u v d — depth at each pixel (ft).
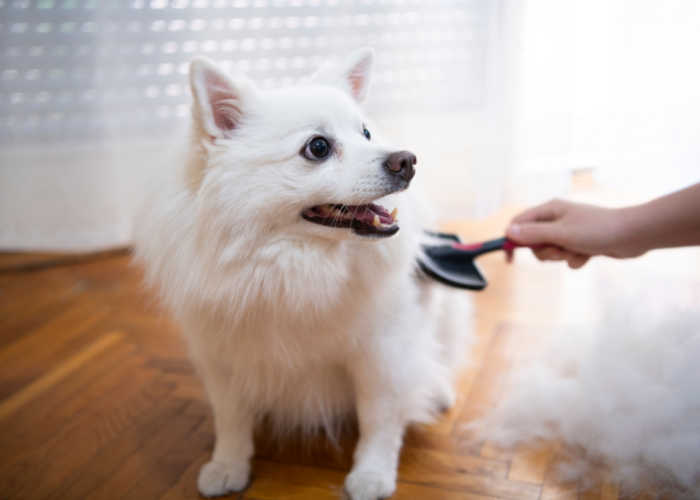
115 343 7.44
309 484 5.15
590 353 6.08
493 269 8.80
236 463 5.15
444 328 6.06
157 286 4.83
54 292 8.87
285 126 4.27
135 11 9.34
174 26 9.55
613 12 8.82
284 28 9.71
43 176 9.98
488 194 9.66
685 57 8.61
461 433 5.67
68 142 9.86
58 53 9.49
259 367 4.97
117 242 10.29
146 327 7.80
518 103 9.30
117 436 5.82
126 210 10.17
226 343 4.73
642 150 9.08
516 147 9.53
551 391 5.72
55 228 10.23
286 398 5.32
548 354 6.53
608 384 5.55
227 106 4.36
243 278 4.33
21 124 9.75
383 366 4.91
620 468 5.01
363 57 5.12
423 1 9.19
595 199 9.47
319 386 5.23
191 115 4.30
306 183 4.22
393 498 4.92
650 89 8.86
